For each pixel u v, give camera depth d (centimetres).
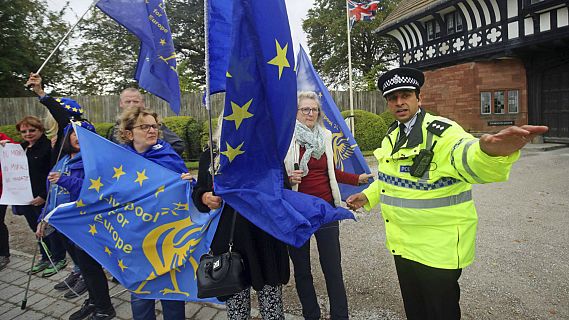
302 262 264
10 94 1977
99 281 287
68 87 2300
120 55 2448
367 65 3081
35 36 2027
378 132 1260
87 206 253
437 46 1723
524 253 397
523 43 1339
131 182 253
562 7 1216
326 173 268
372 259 403
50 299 339
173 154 280
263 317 209
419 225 185
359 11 927
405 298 209
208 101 182
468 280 341
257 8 157
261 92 170
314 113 266
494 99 1531
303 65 324
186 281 246
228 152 176
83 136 258
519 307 291
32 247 496
